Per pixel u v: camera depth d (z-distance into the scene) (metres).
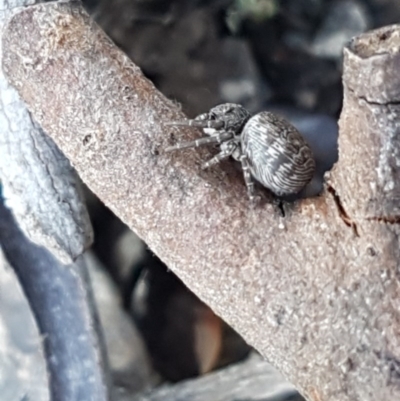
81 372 0.06
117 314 0.07
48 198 0.05
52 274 0.05
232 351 0.07
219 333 0.07
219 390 0.06
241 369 0.07
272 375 0.06
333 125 0.07
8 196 0.05
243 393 0.06
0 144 0.05
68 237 0.05
